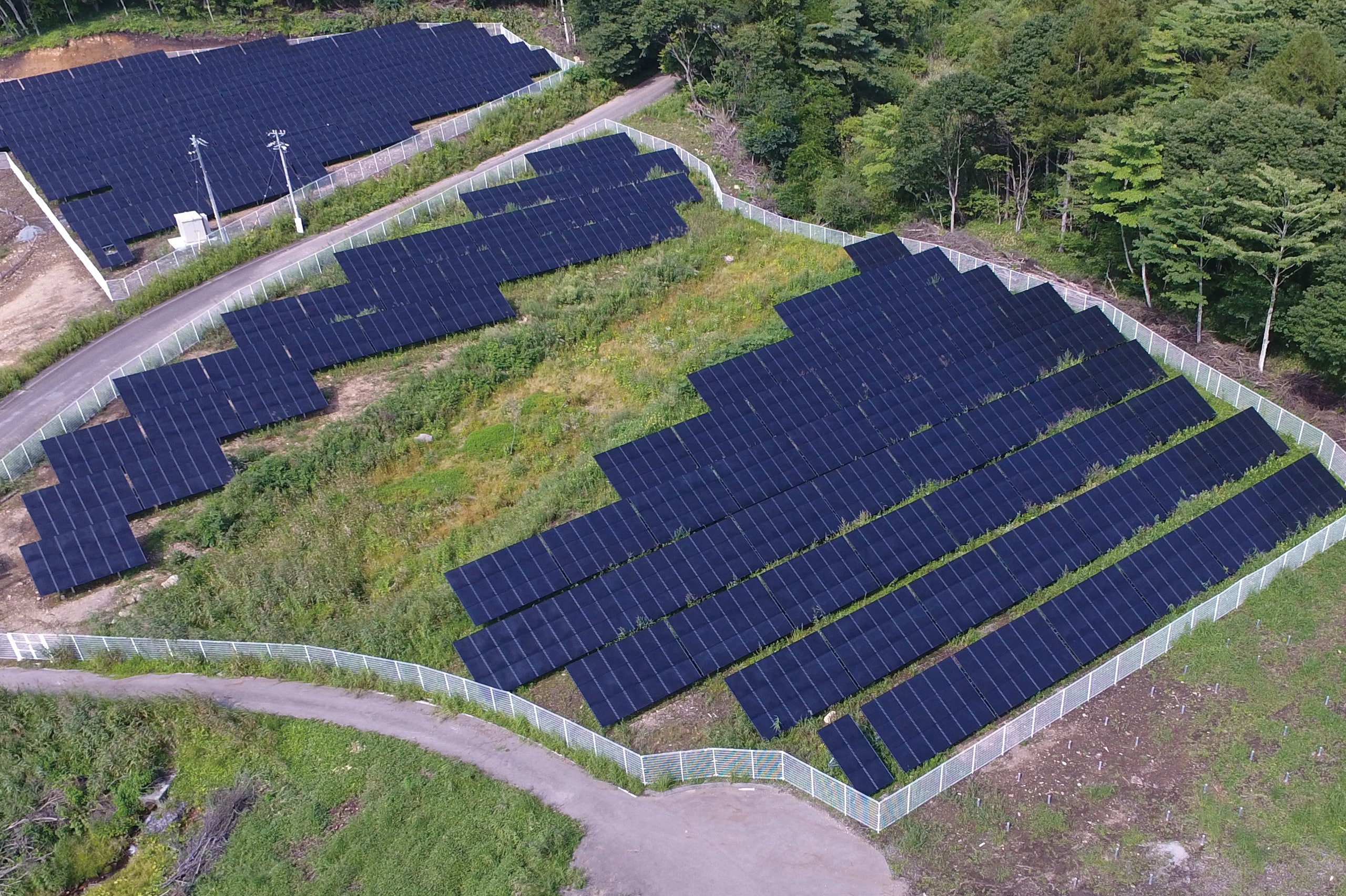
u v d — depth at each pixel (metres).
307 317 69.62
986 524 55.31
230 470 59.34
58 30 117.25
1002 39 92.81
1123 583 51.03
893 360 66.44
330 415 64.44
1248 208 63.72
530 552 52.31
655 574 51.41
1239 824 41.47
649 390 66.19
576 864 40.56
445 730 46.44
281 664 49.78
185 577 54.00
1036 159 82.25
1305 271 66.81
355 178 89.12
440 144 93.25
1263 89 73.81
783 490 57.34
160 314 74.06
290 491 58.81
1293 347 69.12
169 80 100.56
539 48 111.00
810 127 93.31
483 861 40.59
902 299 70.88
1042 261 79.56
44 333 72.75
